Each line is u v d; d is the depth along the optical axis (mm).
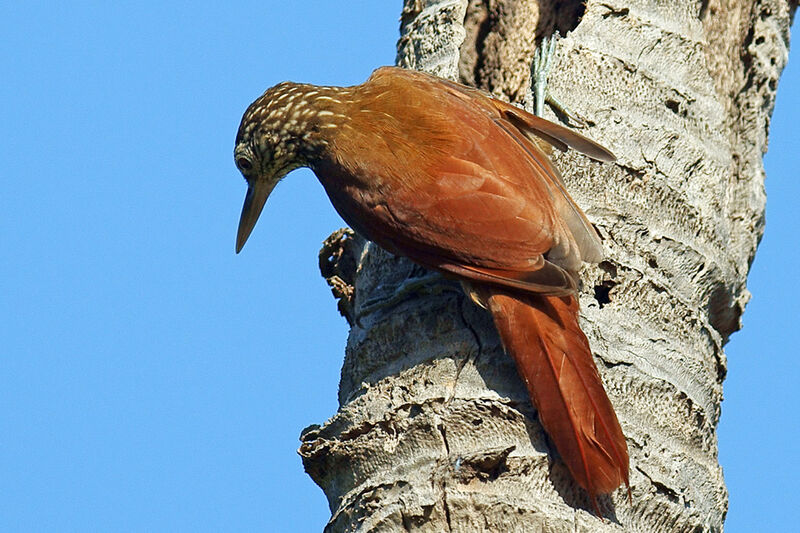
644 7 11188
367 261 11336
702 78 11281
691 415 9984
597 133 10703
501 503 9055
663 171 10711
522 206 9953
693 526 9633
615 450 8984
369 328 10352
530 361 9367
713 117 11258
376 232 10508
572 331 9492
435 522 9164
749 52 12117
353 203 10594
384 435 9656
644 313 10148
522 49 11453
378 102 10852
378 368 10195
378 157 10469
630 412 9672
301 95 11336
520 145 10508
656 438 9695
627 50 11016
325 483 10164
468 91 10992
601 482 8914
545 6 11547
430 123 10523
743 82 12164
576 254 9875
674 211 10648
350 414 9891
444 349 9875
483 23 11672
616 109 10805
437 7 11828
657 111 10891
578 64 10914
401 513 9266
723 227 11070
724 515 10328
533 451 9234
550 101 10805
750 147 12117
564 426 9109
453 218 10039
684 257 10570
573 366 9320
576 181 10492
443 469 9250
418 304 10188
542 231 9867
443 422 9453
